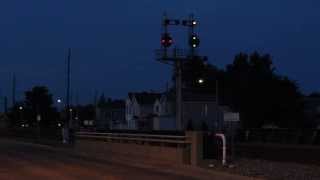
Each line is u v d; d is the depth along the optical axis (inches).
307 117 3863.2
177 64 2156.7
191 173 940.0
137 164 1142.3
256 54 4146.2
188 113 3902.6
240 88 3934.5
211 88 4079.7
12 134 3331.7
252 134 2800.2
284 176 856.3
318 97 4252.0
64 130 2249.0
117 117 5718.5
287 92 3836.1
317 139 2437.3
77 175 901.8
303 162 1192.2
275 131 2716.5
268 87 3860.7
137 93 4813.0
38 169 1024.2
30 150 1763.0
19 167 1072.2
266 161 1186.6
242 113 3848.4
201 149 1120.8
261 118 3836.1
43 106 5103.3
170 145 1237.1
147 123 3988.7
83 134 1742.1
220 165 1060.5
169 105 3959.2
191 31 2027.6
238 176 877.8
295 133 2581.2
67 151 1685.5
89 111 5767.7
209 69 4153.5
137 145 1362.0
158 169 1019.3
